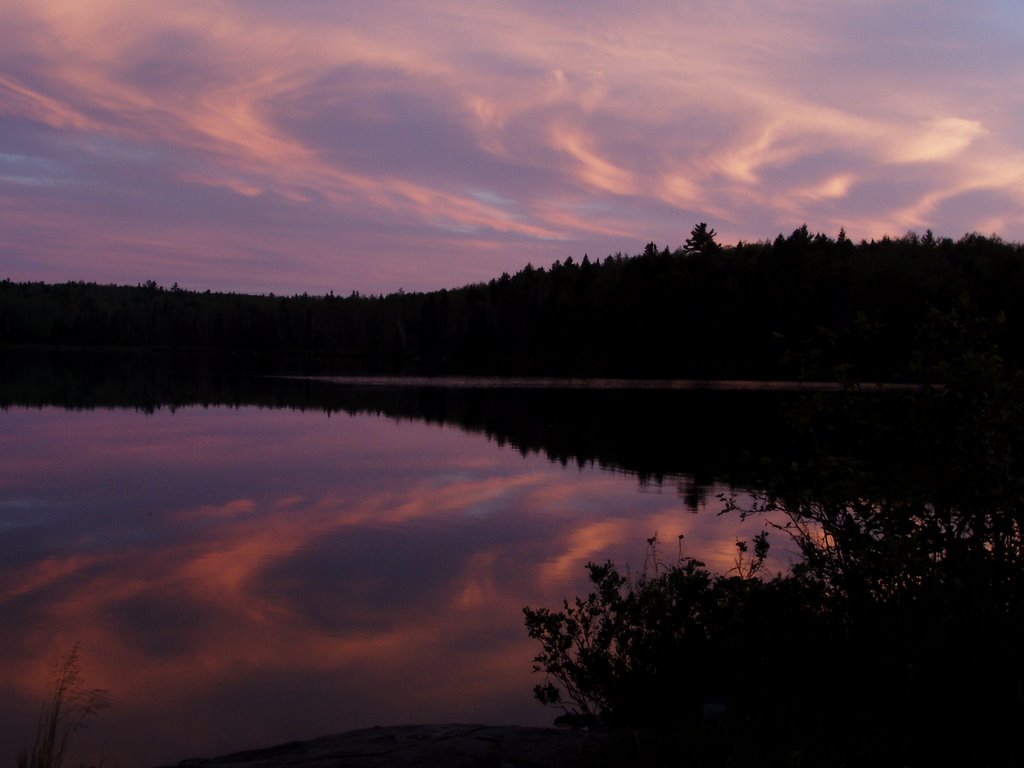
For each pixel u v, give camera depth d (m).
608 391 49.94
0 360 85.00
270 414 34.41
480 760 4.46
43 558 11.94
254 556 12.07
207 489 17.44
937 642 4.54
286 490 17.34
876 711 4.58
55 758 5.65
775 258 71.50
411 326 115.94
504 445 24.92
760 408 38.16
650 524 13.91
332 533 13.50
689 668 5.61
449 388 52.06
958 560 4.75
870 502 5.16
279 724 6.86
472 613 9.54
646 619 5.92
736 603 5.58
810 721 4.66
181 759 6.15
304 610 9.69
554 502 16.00
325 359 106.75
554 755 4.50
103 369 71.56
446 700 7.28
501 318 95.12
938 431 5.05
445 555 12.07
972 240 75.94
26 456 21.84
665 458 22.08
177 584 10.69
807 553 5.38
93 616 9.47
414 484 18.14
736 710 4.97
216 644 8.60
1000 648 4.46
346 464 20.95
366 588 10.51
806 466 5.24
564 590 10.34
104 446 23.94
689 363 71.31
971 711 4.34
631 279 79.88
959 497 4.87
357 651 8.42
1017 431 4.73
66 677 7.20
